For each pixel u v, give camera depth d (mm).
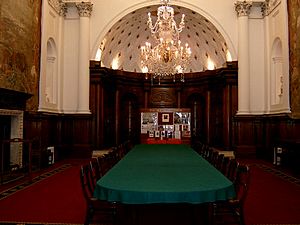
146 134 15836
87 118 14047
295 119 10758
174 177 4523
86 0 14195
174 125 15766
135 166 5621
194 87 17562
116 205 3965
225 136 14680
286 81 11578
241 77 13930
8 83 9148
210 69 17594
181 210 4312
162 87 17922
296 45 10781
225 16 14562
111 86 16531
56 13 13617
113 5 14633
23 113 10102
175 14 16031
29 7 10609
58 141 13641
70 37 14477
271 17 13492
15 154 9844
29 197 6680
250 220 5156
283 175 9523
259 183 8266
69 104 14328
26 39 10391
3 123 9586
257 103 14141
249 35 14273
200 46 17531
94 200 4098
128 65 18188
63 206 5973
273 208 5867
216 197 3783
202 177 4520
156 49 10586
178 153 7887
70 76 14383
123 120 17469
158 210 4305
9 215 5414
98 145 14398
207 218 4047
